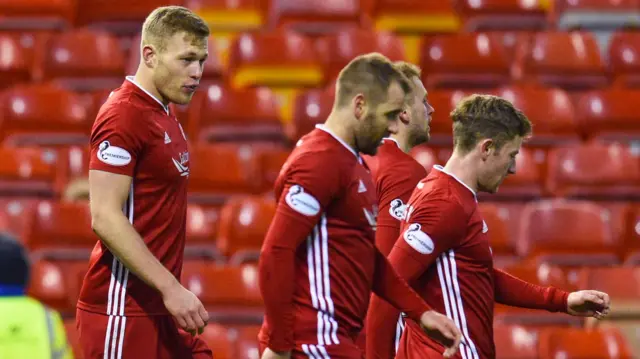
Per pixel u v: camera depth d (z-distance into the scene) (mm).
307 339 14656
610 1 46125
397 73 14938
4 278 12555
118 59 42719
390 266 15414
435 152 38188
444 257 16188
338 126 14836
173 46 15383
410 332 16703
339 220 14758
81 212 33562
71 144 39125
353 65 14883
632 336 29844
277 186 14922
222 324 30375
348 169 14688
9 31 45000
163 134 15383
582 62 43188
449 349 15164
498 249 33281
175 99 15555
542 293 17719
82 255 33281
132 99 15305
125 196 15117
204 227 34000
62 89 40562
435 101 38719
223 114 39531
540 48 43250
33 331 12539
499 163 16453
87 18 45688
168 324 15695
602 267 32094
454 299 16156
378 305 16750
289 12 45406
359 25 45562
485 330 16391
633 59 43469
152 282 14844
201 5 45312
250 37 43031
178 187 15625
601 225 34156
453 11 45969
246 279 30594
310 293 14695
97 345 15445
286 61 42594
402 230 16594
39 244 33344
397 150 18328
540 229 34125
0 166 36406
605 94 40656
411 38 45594
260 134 39219
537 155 39062
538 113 39688
